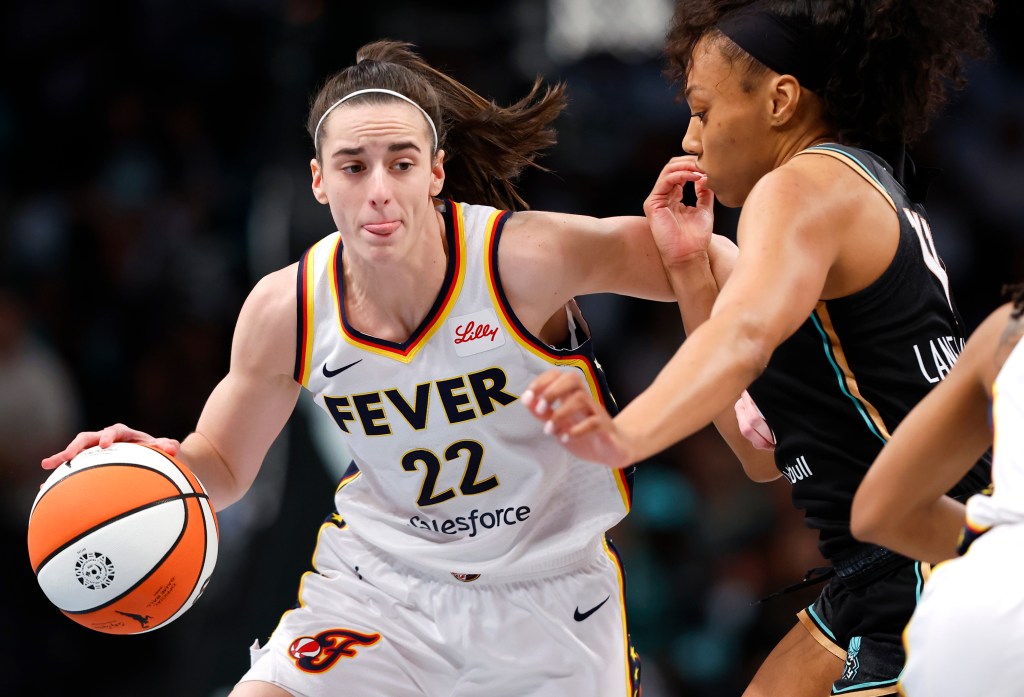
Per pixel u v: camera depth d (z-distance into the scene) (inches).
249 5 613.9
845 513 200.5
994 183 569.3
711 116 204.4
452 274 211.9
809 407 199.2
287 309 218.4
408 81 209.5
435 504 223.3
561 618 228.5
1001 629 148.9
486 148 237.0
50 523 210.2
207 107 602.2
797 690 217.5
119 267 540.7
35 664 433.4
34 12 613.3
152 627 215.0
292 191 450.6
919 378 192.4
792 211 181.2
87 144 583.5
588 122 567.8
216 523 221.6
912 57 202.5
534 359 213.5
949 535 175.6
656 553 460.1
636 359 521.0
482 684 228.5
